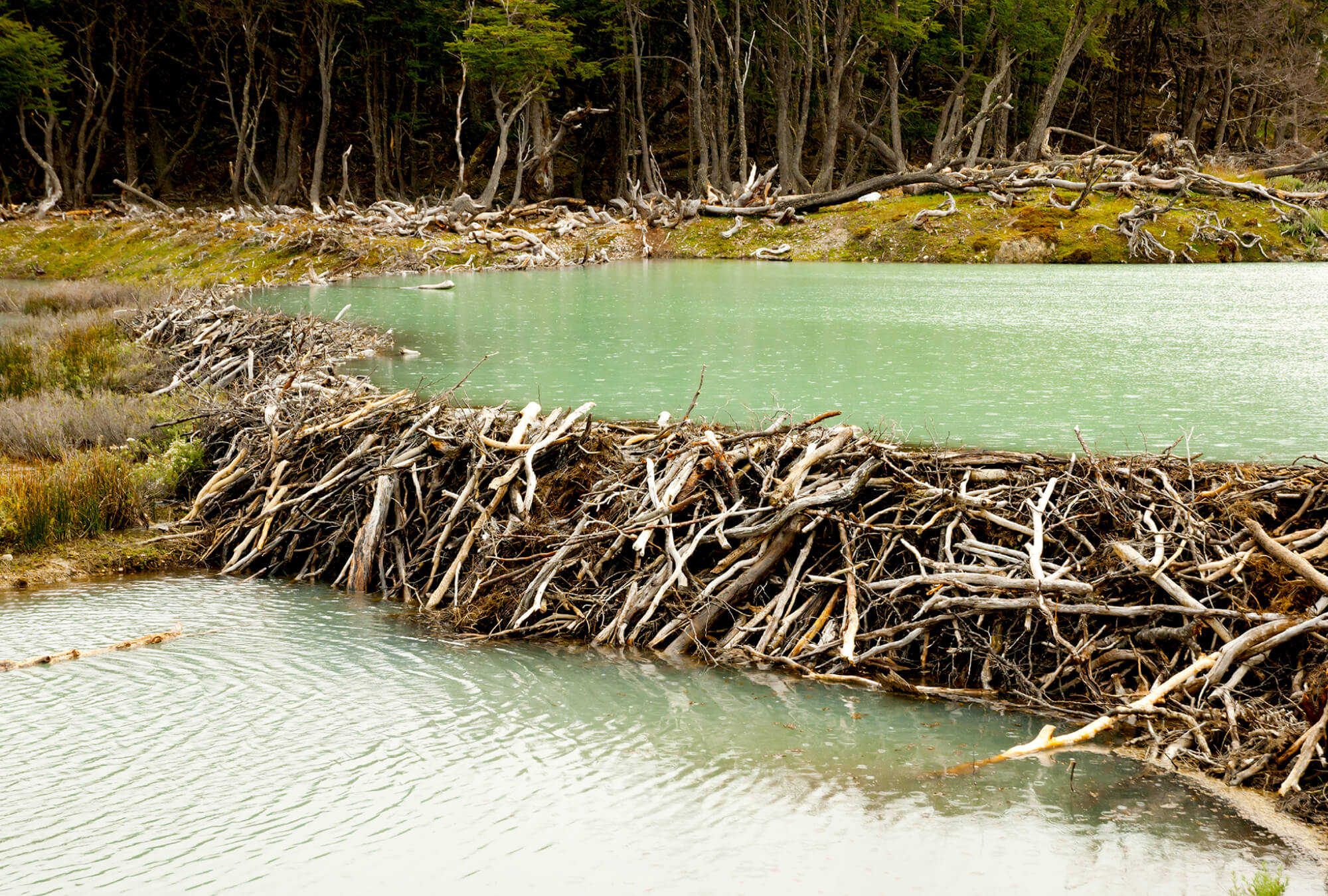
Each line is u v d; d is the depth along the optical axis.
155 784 5.08
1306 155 59.66
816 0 53.66
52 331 18.77
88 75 58.03
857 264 37.06
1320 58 64.00
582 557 7.54
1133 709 5.64
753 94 61.69
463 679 6.43
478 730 5.70
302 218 43.72
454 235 40.00
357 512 8.73
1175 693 5.73
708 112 55.94
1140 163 42.72
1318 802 4.79
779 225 42.09
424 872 4.33
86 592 8.11
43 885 4.24
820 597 7.02
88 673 6.48
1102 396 12.82
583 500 8.06
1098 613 6.10
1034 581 6.21
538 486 8.38
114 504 9.50
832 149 50.53
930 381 13.99
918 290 27.19
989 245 37.09
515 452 8.65
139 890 4.21
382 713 5.93
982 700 6.10
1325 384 13.52
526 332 19.66
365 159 68.12
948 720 5.84
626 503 7.84
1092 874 4.29
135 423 11.84
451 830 4.67
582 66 53.22
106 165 65.94
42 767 5.25
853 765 5.28
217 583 8.43
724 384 13.88
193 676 6.45
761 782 5.12
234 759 5.34
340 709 5.98
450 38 58.62
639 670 6.60
